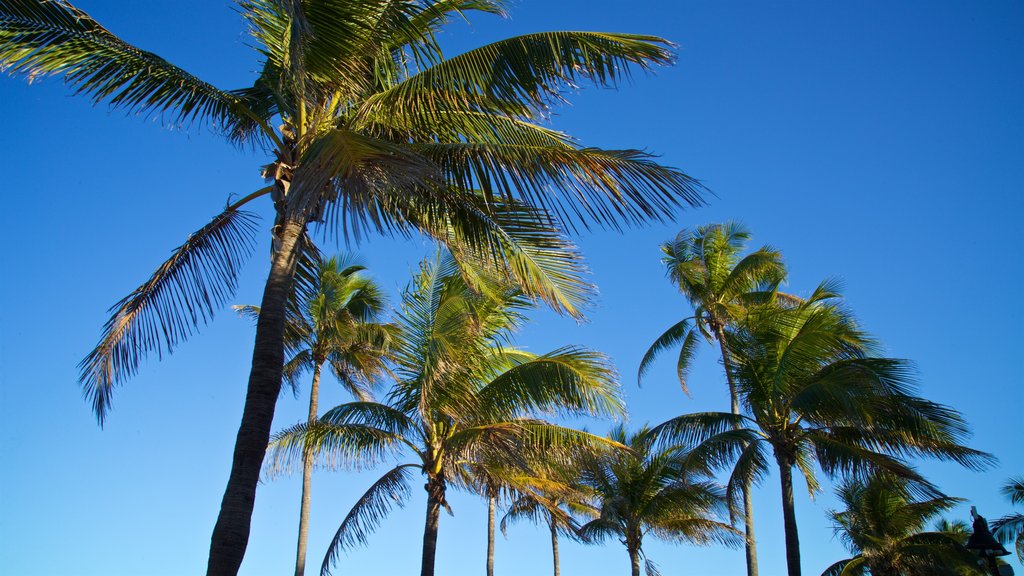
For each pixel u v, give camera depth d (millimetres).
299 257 9164
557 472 15086
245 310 23094
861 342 16562
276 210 8719
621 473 22719
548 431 13430
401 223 9930
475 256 9562
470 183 8289
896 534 24234
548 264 8938
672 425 17953
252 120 9688
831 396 15164
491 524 31906
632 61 8266
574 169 7910
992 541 12484
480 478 14516
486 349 14453
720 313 23703
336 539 14305
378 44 8773
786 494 16406
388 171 6906
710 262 24703
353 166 6887
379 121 9172
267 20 9258
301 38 7426
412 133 9531
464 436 12906
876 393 14953
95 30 8383
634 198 7828
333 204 6766
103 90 8898
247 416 7488
